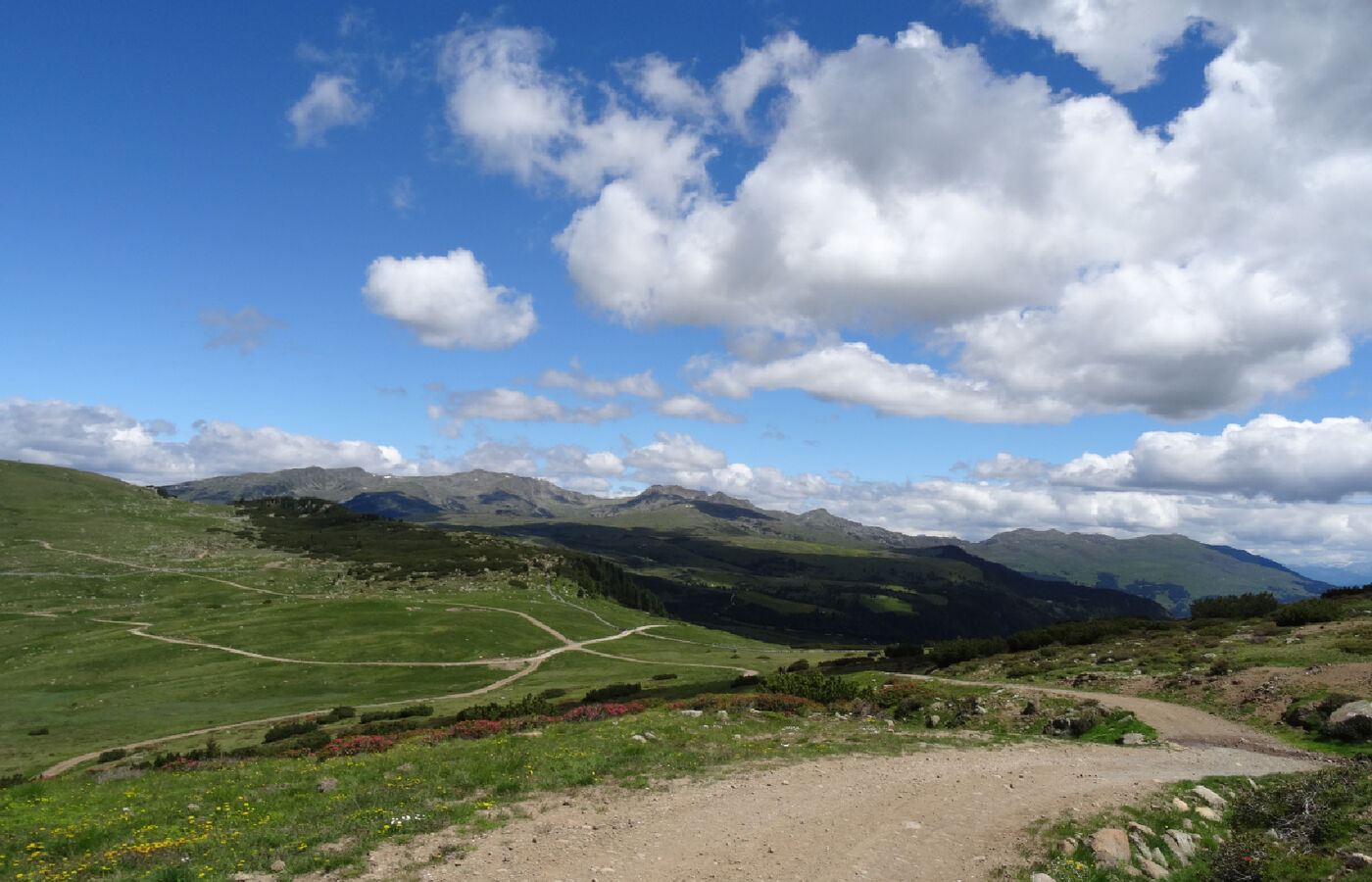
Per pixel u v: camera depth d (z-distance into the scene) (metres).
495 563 196.50
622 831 15.11
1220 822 17.86
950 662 56.47
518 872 12.68
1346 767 20.12
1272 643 39.38
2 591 143.00
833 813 16.78
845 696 38.81
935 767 22.22
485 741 26.95
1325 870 13.88
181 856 13.96
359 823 15.38
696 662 111.31
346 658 106.06
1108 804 17.78
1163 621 56.03
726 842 14.62
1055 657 48.25
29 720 76.69
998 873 13.62
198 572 167.00
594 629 143.25
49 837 15.82
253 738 63.56
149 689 89.50
